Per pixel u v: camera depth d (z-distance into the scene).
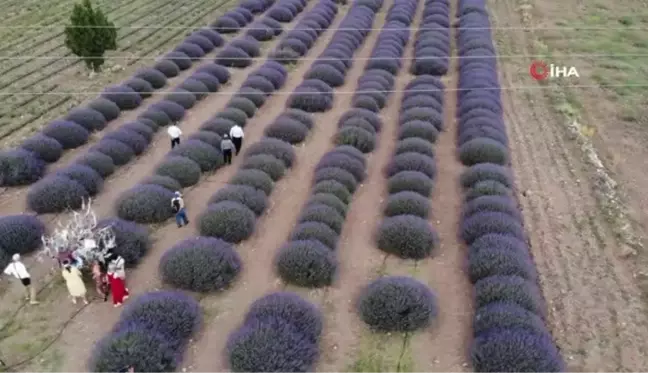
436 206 20.97
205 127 25.14
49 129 24.03
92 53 31.16
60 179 19.94
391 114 28.89
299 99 28.61
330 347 14.27
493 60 34.59
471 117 26.70
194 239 16.92
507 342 13.14
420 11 46.09
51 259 17.06
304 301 14.76
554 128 27.92
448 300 16.14
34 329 14.45
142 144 24.22
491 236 17.47
